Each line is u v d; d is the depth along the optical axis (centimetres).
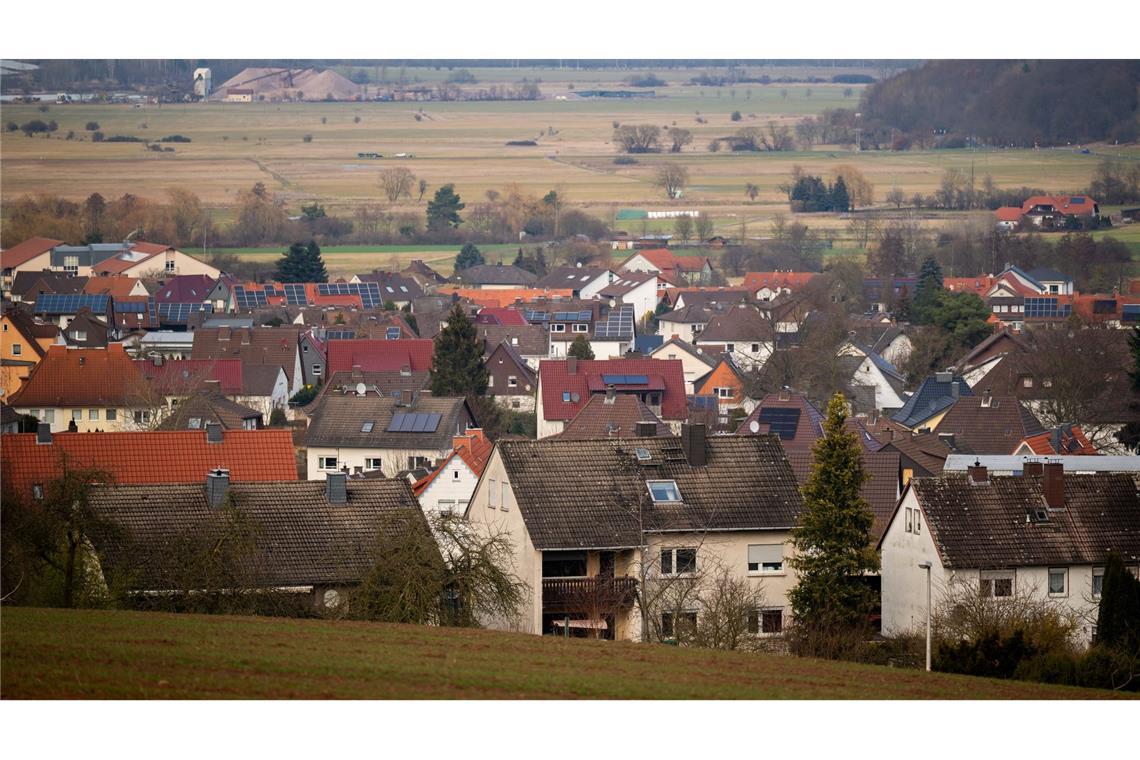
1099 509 16500
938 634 14212
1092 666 11869
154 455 19062
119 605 12850
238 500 14900
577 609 14612
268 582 13712
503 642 11394
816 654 14025
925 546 16338
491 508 16038
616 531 15050
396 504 15200
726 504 15450
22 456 18350
